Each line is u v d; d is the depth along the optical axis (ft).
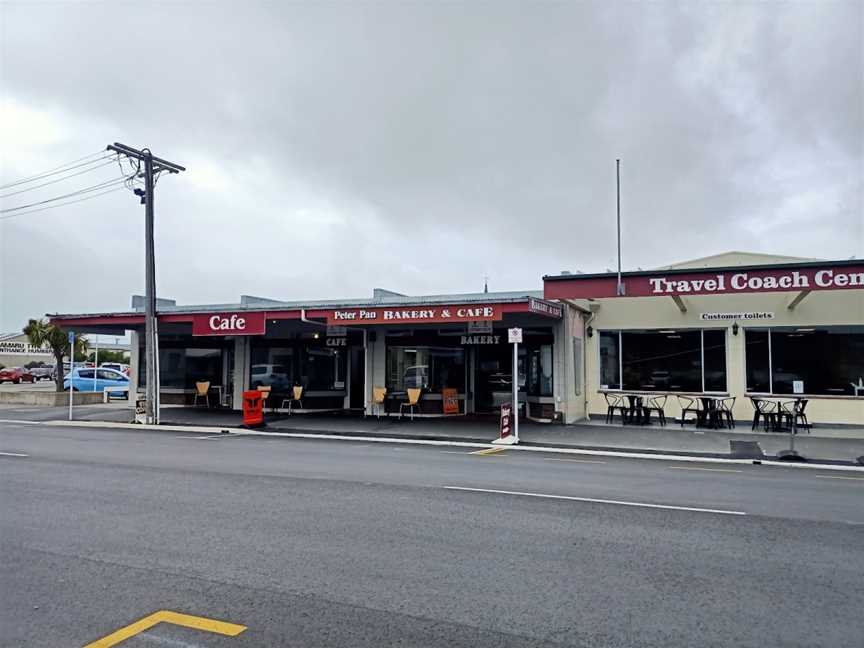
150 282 70.44
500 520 25.26
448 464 41.11
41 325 115.65
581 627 15.26
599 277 54.70
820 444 52.39
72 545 21.71
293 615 15.90
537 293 74.33
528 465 41.29
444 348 74.13
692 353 68.18
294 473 36.65
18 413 82.79
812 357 63.52
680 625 15.38
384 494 30.37
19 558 20.34
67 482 33.40
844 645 14.37
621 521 25.26
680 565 19.77
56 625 15.28
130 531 23.48
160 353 89.04
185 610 16.19
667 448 50.47
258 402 64.64
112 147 67.51
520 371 71.00
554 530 23.79
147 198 70.54
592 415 71.10
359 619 15.67
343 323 63.26
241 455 44.78
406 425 65.10
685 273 52.37
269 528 23.90
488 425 64.95
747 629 15.16
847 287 48.03
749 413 65.05
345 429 62.18
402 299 78.89
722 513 26.94
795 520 25.79
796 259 68.74
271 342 81.10
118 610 16.19
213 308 86.07
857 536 23.34
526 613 16.06
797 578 18.66
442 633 14.92
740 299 66.23
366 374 73.97
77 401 98.48
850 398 61.57
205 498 29.35
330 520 25.13
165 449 48.03
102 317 75.36
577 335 69.97
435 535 22.99
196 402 86.99
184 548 21.36
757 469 41.81
